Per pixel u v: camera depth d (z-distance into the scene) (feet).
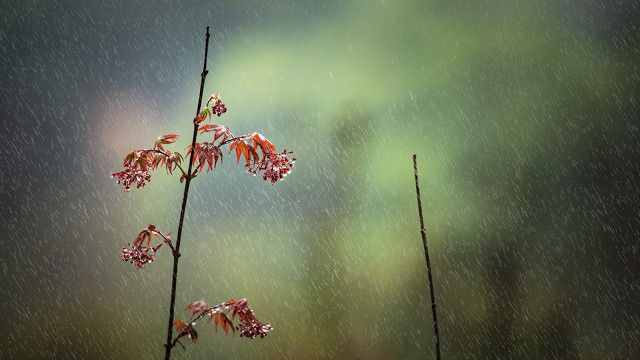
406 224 50.14
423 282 51.42
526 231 48.26
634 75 45.98
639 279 47.24
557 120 47.39
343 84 51.42
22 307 57.16
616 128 46.39
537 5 48.70
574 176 47.42
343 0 52.31
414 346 51.26
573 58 47.29
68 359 50.85
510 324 48.98
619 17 47.01
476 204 48.49
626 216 46.62
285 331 54.75
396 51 50.70
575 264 48.19
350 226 53.88
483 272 49.44
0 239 63.52
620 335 47.37
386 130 50.39
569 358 47.96
